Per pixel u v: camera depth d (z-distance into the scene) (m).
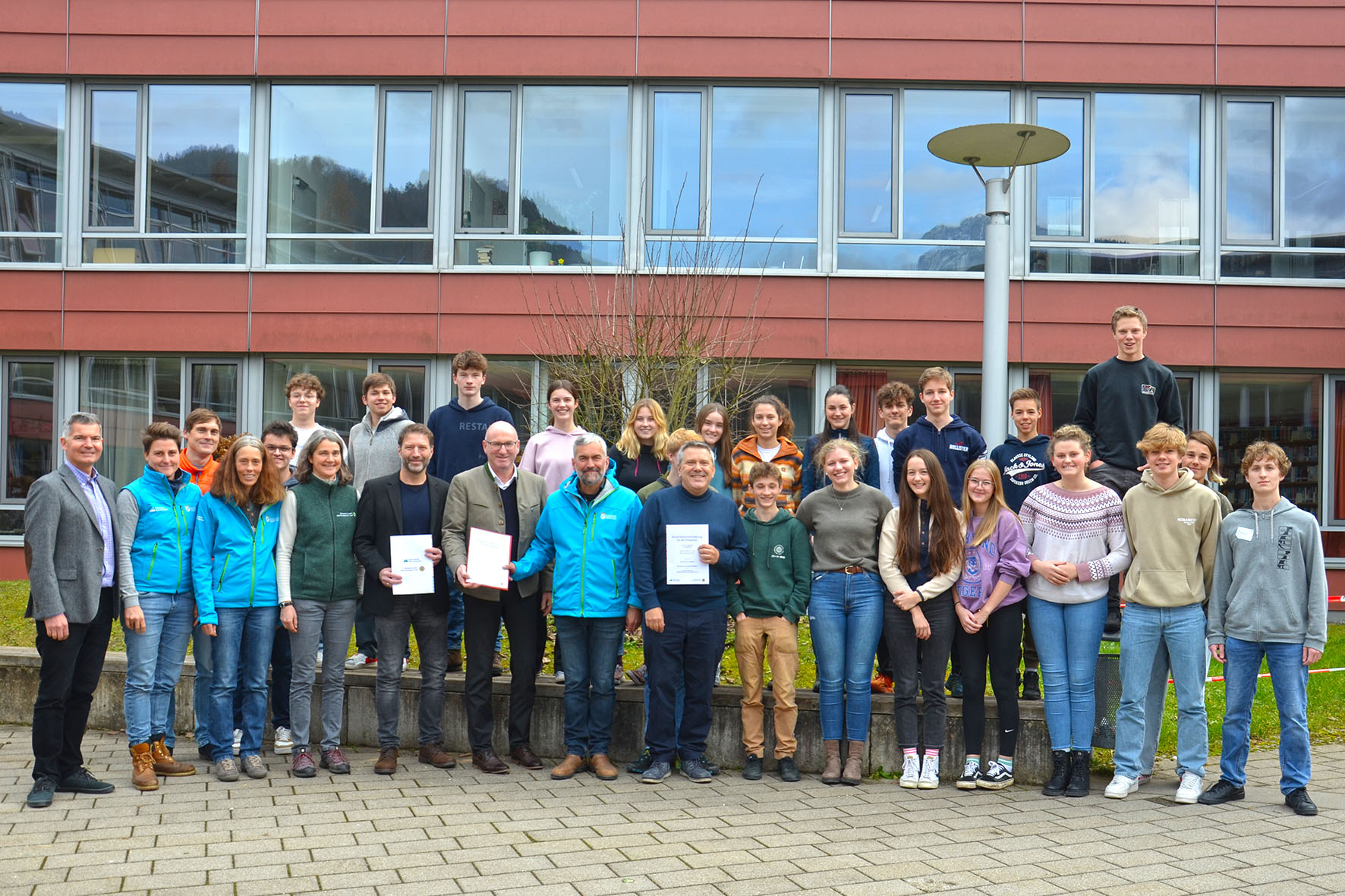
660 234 13.00
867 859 4.73
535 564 6.36
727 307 12.84
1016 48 12.85
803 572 6.30
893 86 13.01
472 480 6.41
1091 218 12.93
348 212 13.16
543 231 13.05
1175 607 5.88
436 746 6.48
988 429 8.49
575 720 6.32
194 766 6.19
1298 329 12.87
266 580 6.16
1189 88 12.98
